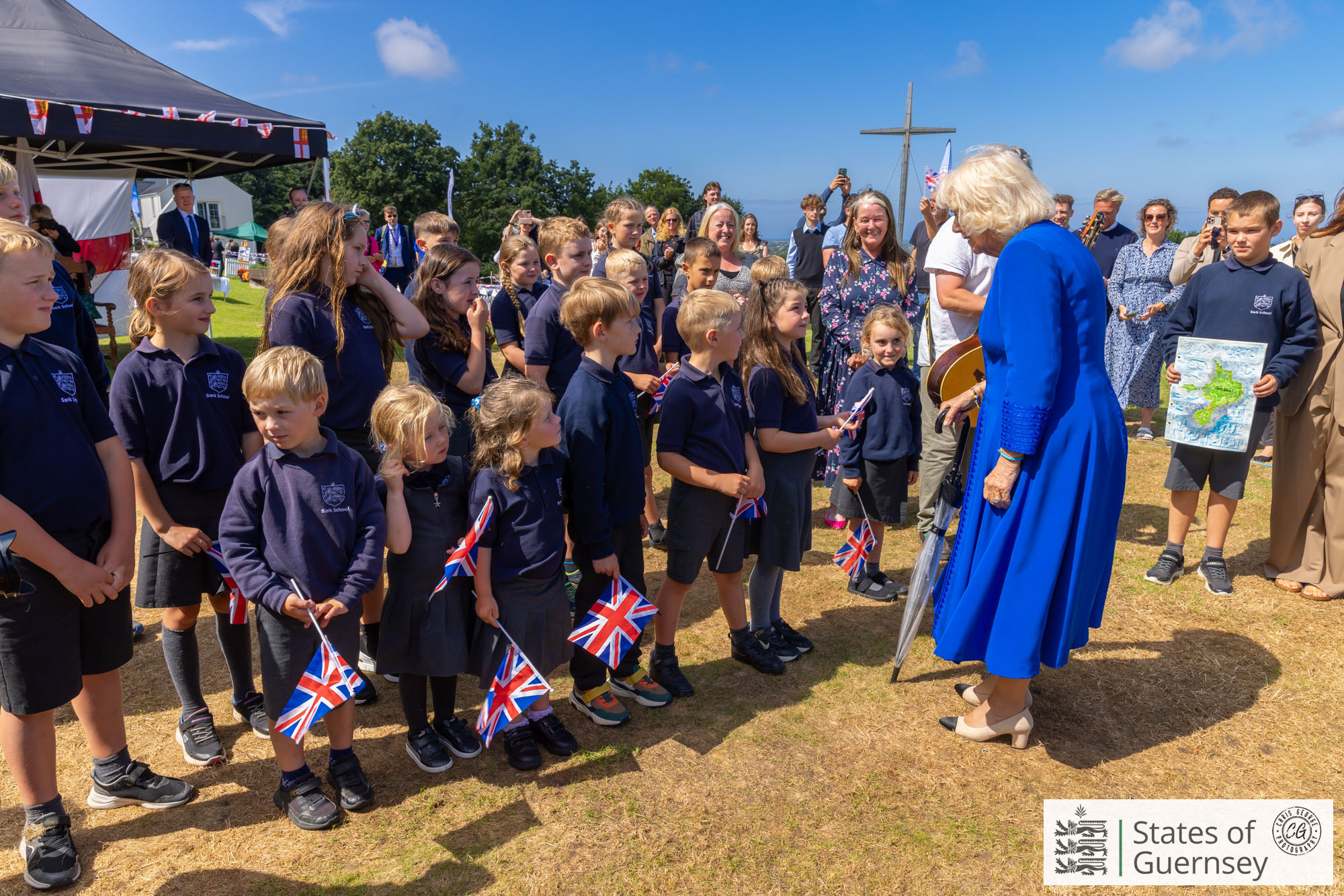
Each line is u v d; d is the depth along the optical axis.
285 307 2.83
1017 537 2.72
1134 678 3.41
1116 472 2.73
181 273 2.58
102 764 2.51
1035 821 2.55
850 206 5.14
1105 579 2.90
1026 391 2.60
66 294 3.08
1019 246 2.65
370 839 2.44
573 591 4.14
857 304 5.05
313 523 2.43
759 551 3.46
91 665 2.35
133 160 9.52
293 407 2.35
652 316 5.21
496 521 2.72
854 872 2.33
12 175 2.80
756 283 3.45
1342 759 2.88
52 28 7.56
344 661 2.50
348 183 55.25
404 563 2.72
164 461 2.67
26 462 2.15
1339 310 3.92
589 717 3.10
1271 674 3.43
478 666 2.81
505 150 60.06
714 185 7.98
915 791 2.69
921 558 3.26
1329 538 4.09
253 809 2.57
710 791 2.68
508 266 4.12
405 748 2.91
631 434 3.01
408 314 3.16
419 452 2.59
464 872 2.31
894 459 4.00
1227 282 4.13
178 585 2.71
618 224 4.72
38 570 2.15
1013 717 2.92
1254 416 4.06
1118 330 7.26
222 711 3.10
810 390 3.50
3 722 2.21
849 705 3.21
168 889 2.23
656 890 2.25
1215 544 4.28
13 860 2.31
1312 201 6.18
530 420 2.63
